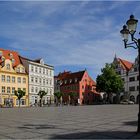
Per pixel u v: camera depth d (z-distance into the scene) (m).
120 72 106.50
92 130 15.39
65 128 16.42
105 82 91.50
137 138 12.52
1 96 81.56
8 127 17.23
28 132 14.75
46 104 90.31
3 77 83.00
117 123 19.20
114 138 12.58
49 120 22.11
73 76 122.38
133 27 14.27
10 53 89.00
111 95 102.69
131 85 102.06
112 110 38.94
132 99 101.19
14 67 86.94
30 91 90.75
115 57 110.00
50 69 101.56
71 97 111.25
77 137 12.96
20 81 87.75
